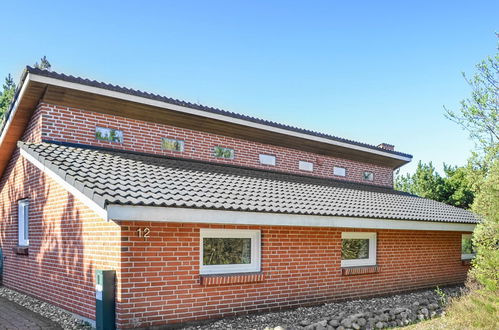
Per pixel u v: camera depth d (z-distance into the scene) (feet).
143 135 40.68
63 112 36.50
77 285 29.81
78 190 25.44
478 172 34.19
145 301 25.52
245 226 30.96
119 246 25.04
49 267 34.47
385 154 62.95
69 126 36.58
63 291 31.89
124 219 23.08
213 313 28.53
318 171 55.83
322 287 35.37
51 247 34.24
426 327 27.91
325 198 39.14
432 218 41.91
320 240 35.73
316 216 32.27
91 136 37.58
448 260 48.32
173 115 41.88
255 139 49.29
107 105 38.22
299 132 51.31
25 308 33.73
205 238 29.30
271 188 37.93
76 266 30.09
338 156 58.70
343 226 34.06
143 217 23.80
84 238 29.22
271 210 29.35
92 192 23.89
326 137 54.39
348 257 38.70
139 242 25.67
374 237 40.86
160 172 33.37
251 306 30.63
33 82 34.12
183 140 43.42
